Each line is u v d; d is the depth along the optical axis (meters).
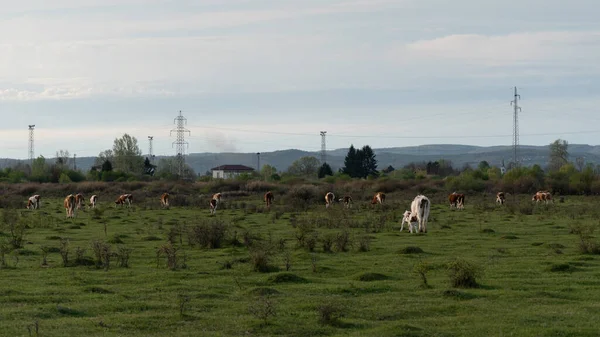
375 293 20.97
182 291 21.06
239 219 50.34
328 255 29.64
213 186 98.75
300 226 38.03
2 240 34.91
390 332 16.08
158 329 16.36
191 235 33.94
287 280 22.73
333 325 16.89
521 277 23.80
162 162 183.50
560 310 18.58
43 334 15.48
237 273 24.53
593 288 21.70
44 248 30.27
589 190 93.38
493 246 32.66
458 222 47.59
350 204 69.31
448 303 19.44
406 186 100.44
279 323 16.92
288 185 99.94
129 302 19.16
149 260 28.12
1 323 16.58
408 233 39.44
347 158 159.88
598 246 30.17
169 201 72.56
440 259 28.16
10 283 22.31
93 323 16.69
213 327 16.59
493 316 17.84
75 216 55.09
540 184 97.00
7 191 95.00
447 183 100.56
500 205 67.69
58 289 21.16
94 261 26.94
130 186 100.56
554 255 29.20
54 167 126.44
